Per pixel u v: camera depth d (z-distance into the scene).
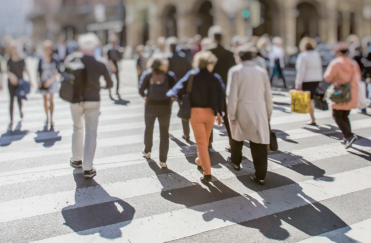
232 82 4.18
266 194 4.05
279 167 4.91
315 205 3.76
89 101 4.46
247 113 4.15
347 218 3.48
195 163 5.12
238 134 4.35
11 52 7.36
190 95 4.28
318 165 4.96
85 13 46.06
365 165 4.93
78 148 4.88
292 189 4.18
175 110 9.16
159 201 3.91
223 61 5.40
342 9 28.39
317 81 6.88
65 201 3.92
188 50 7.43
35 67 22.31
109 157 5.42
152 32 30.31
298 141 6.13
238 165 4.80
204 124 4.40
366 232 3.23
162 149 4.85
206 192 4.13
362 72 8.48
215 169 4.86
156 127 7.22
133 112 8.88
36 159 5.40
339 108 5.61
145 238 3.18
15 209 3.73
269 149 4.33
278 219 3.48
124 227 3.37
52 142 6.39
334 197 3.94
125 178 4.57
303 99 6.32
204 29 33.41
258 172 4.29
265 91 4.20
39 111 9.16
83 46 4.40
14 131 7.22
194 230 3.30
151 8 30.20
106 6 39.28
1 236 3.21
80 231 3.30
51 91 7.36
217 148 5.79
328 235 3.19
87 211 3.69
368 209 3.65
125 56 33.16
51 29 49.00
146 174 4.71
